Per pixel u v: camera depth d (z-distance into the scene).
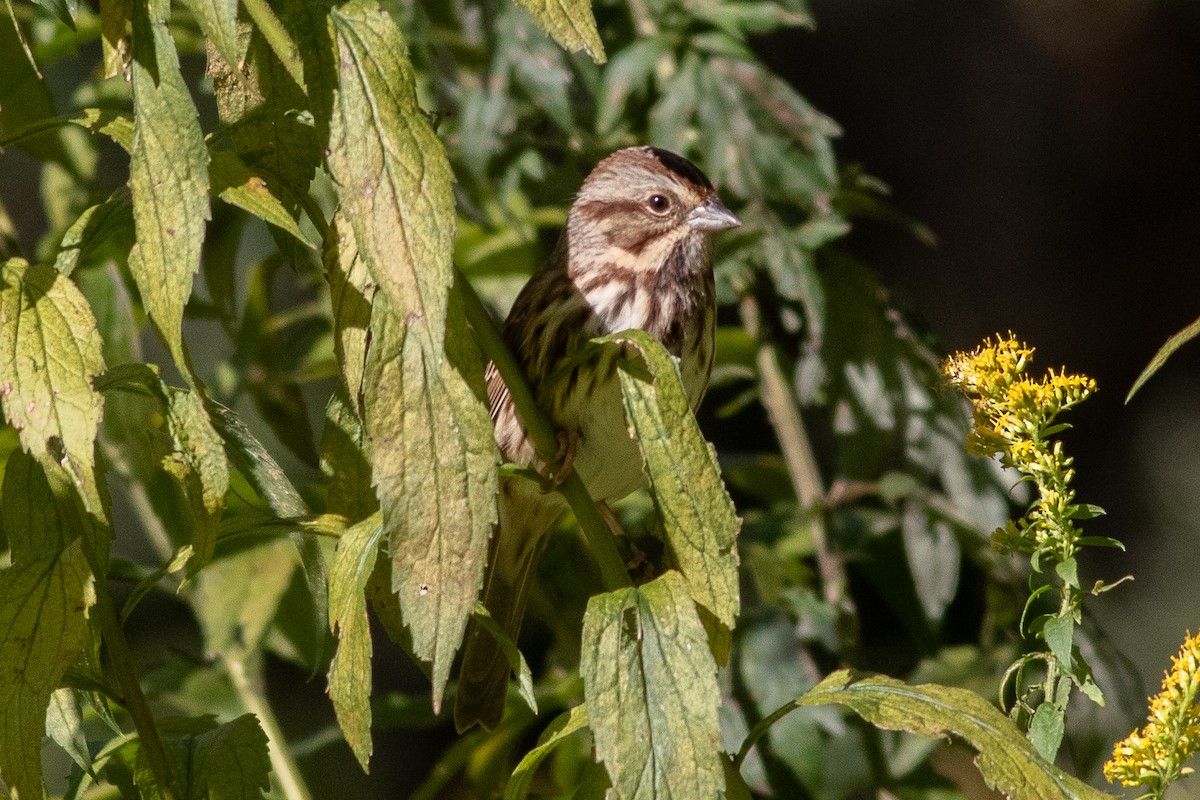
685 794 4.93
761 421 13.84
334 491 6.01
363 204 4.89
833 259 10.83
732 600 5.16
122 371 5.31
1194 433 16.73
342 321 5.34
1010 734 5.22
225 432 5.78
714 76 10.27
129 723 9.49
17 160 15.15
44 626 5.28
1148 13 16.25
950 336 16.28
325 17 5.14
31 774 5.25
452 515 4.98
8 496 5.57
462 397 5.02
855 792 11.15
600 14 11.06
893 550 11.09
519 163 10.86
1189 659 5.42
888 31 16.14
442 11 10.93
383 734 16.12
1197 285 16.53
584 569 11.07
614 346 5.95
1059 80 16.39
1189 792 8.91
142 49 5.01
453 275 4.95
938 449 10.55
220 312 10.94
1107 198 16.50
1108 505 16.72
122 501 15.03
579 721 5.62
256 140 5.72
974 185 16.31
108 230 5.49
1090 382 5.72
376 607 6.02
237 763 5.79
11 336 5.05
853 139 16.23
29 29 10.76
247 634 9.41
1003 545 5.71
